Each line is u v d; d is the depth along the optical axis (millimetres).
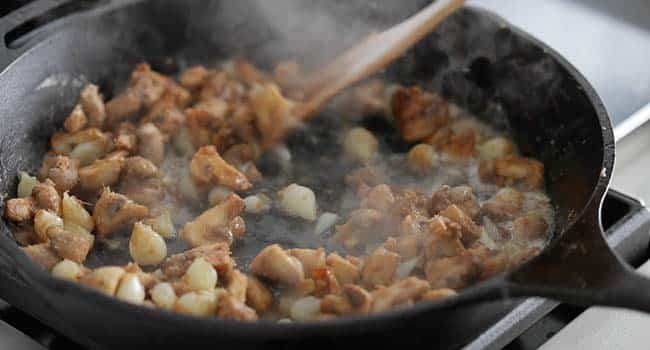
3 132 791
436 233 733
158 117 841
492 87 854
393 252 734
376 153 847
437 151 841
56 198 772
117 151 817
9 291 708
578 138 786
